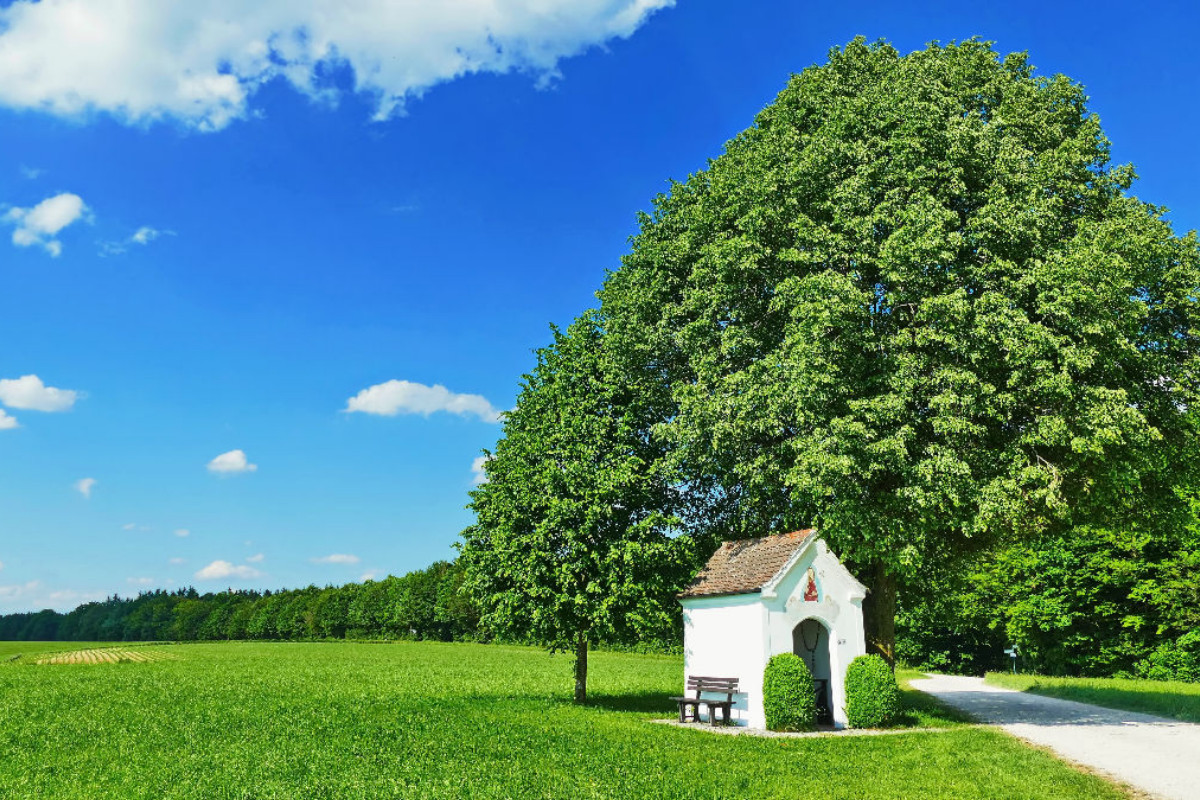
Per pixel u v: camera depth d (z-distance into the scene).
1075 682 39.41
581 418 26.59
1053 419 20.17
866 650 26.05
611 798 12.58
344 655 81.75
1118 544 42.72
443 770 14.73
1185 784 13.83
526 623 25.83
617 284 30.69
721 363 24.66
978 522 20.64
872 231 22.53
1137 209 23.84
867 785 13.64
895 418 20.92
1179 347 23.83
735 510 29.17
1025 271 21.53
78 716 24.53
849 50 28.28
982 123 24.23
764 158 25.27
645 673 48.97
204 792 13.20
